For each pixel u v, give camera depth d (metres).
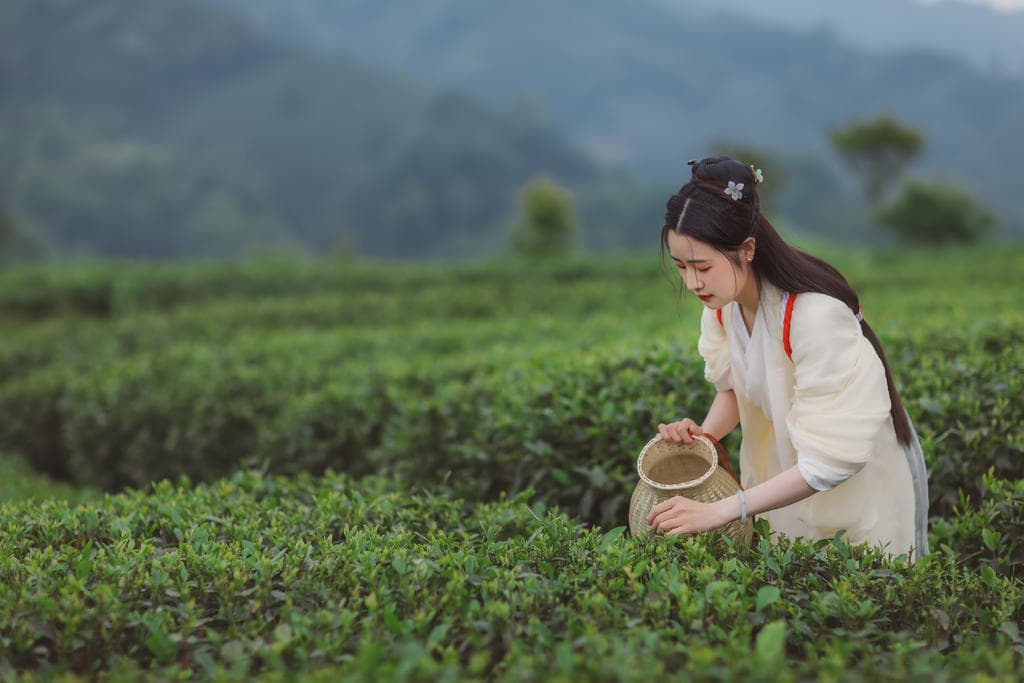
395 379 5.81
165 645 2.25
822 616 2.37
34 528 3.10
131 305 15.20
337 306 11.14
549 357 5.37
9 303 15.16
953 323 5.57
